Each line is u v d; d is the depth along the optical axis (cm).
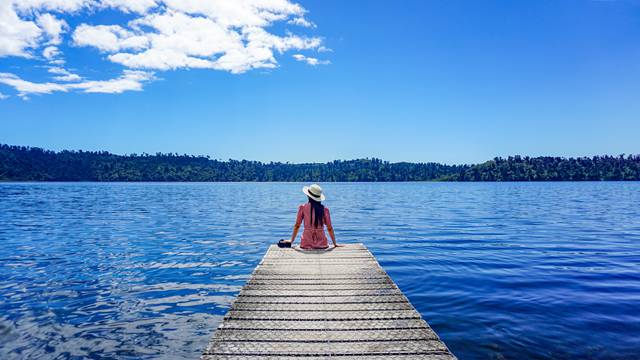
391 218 2730
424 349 454
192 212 3294
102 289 895
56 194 7394
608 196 6025
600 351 565
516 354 559
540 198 5575
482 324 675
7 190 9881
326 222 1035
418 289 895
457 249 1448
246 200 5497
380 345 463
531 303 788
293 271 797
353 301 614
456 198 5819
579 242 1600
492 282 952
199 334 643
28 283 945
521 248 1463
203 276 1024
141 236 1802
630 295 835
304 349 452
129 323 688
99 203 4597
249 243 1598
